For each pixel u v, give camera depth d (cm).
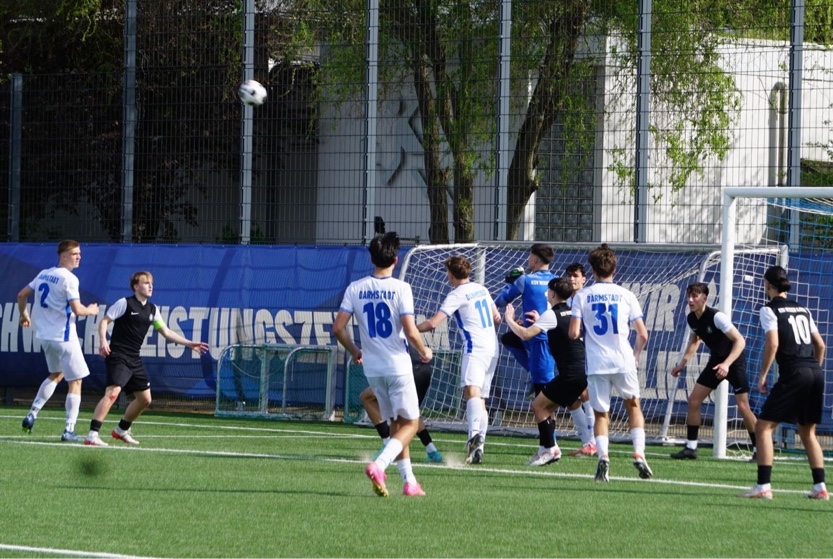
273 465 3019
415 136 4600
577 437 4091
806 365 2558
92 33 6212
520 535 2038
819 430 3947
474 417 3162
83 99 5116
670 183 4225
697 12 4225
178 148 4888
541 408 3209
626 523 2191
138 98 4941
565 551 1903
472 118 4491
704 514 2322
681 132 4222
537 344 3344
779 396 2555
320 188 4688
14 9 6444
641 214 4175
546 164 4394
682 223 4228
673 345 4150
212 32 4812
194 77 4853
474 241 4491
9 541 1920
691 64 4216
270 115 4759
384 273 2497
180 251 4875
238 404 4681
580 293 2870
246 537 1975
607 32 4344
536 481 2811
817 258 4022
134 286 3478
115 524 2086
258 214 4784
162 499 2386
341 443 3669
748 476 3062
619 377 2823
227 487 2575
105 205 5169
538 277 3550
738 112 4222
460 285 3231
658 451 3756
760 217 4156
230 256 4791
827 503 2525
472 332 3206
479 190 4484
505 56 4350
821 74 4444
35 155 5200
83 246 5019
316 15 4703
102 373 4934
